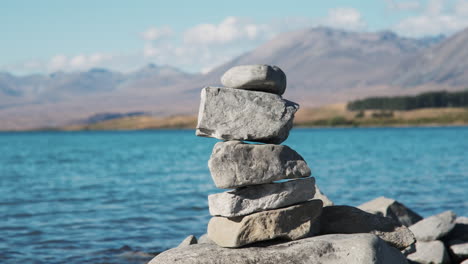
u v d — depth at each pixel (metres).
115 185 36.50
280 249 10.77
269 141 11.23
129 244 17.75
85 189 34.28
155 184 36.56
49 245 17.58
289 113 11.06
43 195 31.27
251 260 10.62
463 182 34.44
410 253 14.52
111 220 22.09
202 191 31.86
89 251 16.83
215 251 10.88
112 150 90.81
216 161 10.66
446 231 15.09
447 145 83.81
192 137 164.50
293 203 11.26
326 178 37.84
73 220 22.19
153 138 160.62
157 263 10.81
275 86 11.17
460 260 14.48
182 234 19.27
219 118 10.81
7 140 168.88
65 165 57.59
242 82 11.03
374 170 44.09
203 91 10.91
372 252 10.47
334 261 10.52
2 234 19.30
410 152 68.69
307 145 91.00
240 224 10.88
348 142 100.88
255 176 10.81
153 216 22.98
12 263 15.44
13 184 38.19
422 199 27.09
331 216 12.20
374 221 12.00
